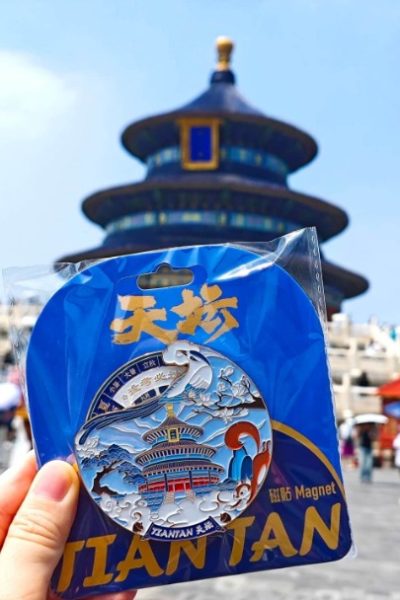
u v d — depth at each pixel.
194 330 2.57
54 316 2.54
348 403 60.59
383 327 76.56
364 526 14.81
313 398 2.61
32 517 2.34
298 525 2.54
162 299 2.58
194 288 2.60
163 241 66.94
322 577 9.19
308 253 2.72
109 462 2.45
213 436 2.50
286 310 2.64
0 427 18.02
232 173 71.69
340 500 2.58
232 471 2.49
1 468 16.80
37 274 2.58
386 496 22.44
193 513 2.46
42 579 2.30
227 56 76.94
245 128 72.38
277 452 2.55
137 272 2.59
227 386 2.53
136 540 2.45
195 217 69.31
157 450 2.47
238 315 2.60
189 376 2.52
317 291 2.70
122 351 2.52
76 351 2.51
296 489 2.55
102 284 2.57
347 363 70.06
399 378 39.56
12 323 2.54
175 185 68.31
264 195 69.25
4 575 2.28
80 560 2.41
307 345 2.63
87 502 2.44
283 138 73.50
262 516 2.52
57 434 2.47
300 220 73.00
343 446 40.00
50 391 2.49
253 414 2.53
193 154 71.31
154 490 2.45
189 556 2.47
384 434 41.81
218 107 71.44
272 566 2.51
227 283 2.62
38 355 2.51
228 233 68.81
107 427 2.47
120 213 72.88
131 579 2.44
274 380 2.58
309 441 2.58
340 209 71.44
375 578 9.19
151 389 2.50
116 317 2.55
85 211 74.50
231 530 2.50
